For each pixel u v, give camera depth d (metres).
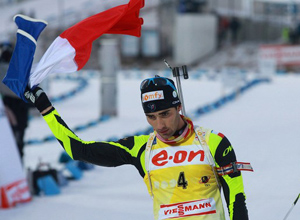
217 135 8.43
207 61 99.88
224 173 8.34
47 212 19.19
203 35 101.19
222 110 47.06
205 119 42.16
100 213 18.83
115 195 21.34
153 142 8.64
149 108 8.16
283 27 102.88
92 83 79.38
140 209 19.23
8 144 20.72
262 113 43.69
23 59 8.45
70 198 21.08
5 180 20.05
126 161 8.83
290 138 31.58
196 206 8.38
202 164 8.34
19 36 8.46
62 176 23.25
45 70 8.71
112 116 46.34
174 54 105.25
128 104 55.72
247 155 27.36
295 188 20.73
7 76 8.64
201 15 101.31
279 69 83.88
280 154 27.23
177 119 8.32
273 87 63.19
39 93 8.63
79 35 8.89
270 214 17.64
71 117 47.75
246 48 101.38
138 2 9.10
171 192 8.45
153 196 8.66
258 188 20.95
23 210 19.55
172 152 8.47
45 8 107.88
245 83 67.06
